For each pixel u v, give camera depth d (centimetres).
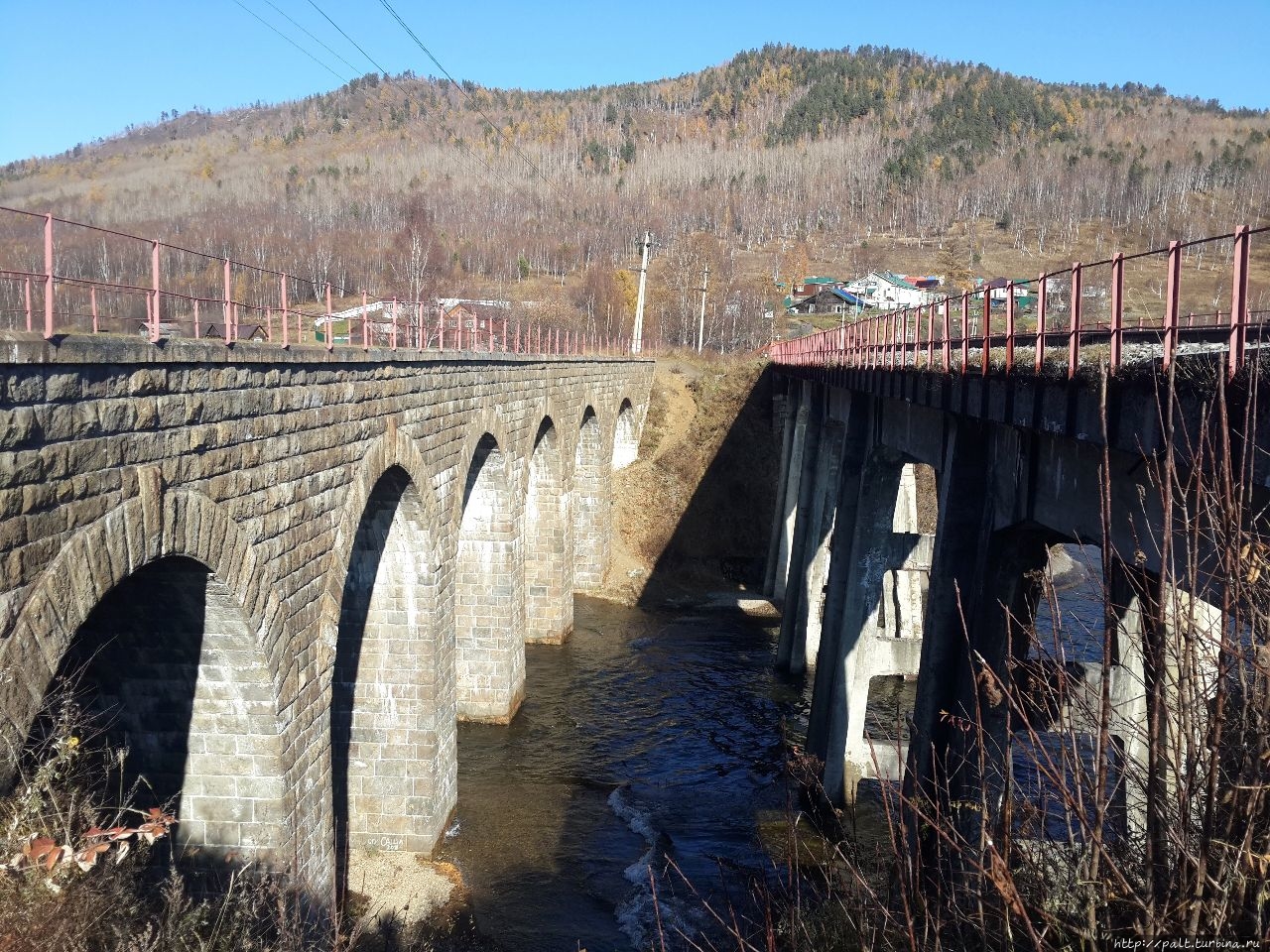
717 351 7800
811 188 17250
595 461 4500
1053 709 760
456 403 2180
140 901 1129
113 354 927
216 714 1344
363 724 2100
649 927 1820
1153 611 743
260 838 1384
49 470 853
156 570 1150
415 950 1725
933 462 1830
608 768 2619
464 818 2298
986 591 1490
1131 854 652
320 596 1485
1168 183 13638
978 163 17950
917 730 1641
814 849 2106
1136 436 975
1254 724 564
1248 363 810
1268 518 799
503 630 2853
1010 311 1309
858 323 2602
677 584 4669
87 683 1316
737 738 2852
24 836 846
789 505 4431
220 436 1149
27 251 3719
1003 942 627
